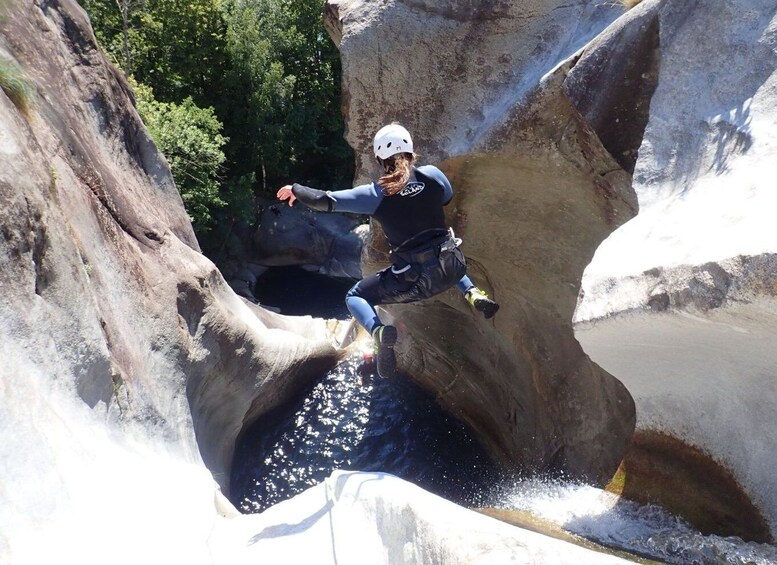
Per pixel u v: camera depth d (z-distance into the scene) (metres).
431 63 7.31
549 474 8.13
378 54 7.48
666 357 4.50
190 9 25.75
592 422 7.57
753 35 4.71
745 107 4.47
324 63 30.16
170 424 6.28
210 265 8.36
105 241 6.23
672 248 4.07
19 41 6.05
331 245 26.20
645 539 4.90
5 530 3.32
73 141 6.34
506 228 7.78
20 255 4.42
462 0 7.21
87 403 4.86
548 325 8.13
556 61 6.65
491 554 2.81
